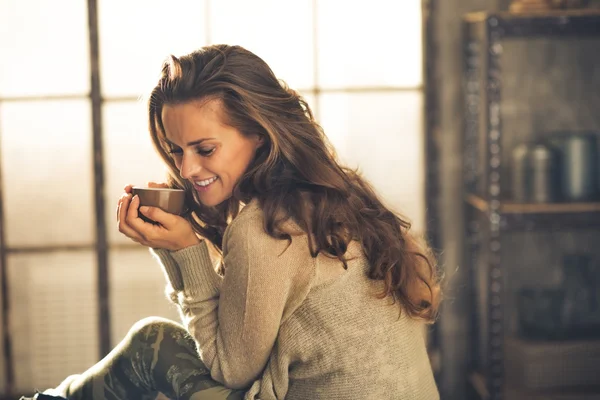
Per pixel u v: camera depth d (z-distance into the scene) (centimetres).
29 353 380
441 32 377
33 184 371
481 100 357
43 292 377
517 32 340
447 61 378
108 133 370
